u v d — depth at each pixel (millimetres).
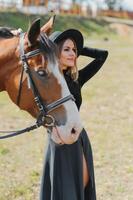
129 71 21891
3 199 6773
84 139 4594
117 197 6977
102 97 15406
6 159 8680
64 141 3916
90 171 4664
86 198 4762
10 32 4312
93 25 45281
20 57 4008
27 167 8258
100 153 9109
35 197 6914
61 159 4469
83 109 13477
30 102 4012
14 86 4051
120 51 30094
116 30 46406
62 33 4223
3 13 36781
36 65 3922
